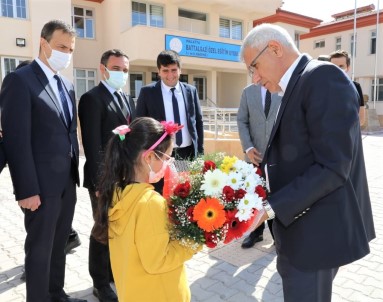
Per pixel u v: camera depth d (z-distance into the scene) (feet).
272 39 5.38
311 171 4.99
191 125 11.66
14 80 7.47
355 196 5.42
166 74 11.22
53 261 8.69
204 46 50.88
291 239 5.52
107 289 9.08
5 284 10.10
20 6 39.93
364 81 71.72
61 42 8.09
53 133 7.91
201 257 11.78
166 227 4.91
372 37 69.82
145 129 5.16
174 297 5.21
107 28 50.11
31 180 7.39
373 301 9.08
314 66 5.19
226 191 4.92
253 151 11.98
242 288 9.83
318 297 5.49
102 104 9.00
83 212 16.85
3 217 16.05
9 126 7.34
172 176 5.57
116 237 5.21
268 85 5.83
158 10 50.29
